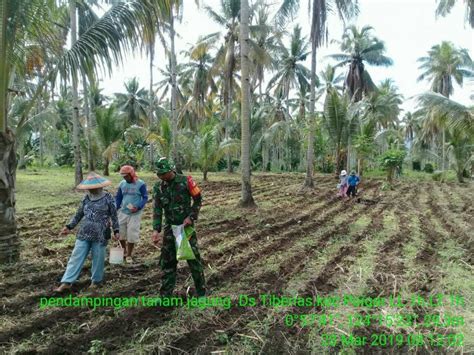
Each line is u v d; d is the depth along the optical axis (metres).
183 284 5.20
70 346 3.63
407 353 3.67
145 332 3.82
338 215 11.23
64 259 6.17
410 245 7.53
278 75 32.31
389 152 22.11
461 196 16.95
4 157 5.69
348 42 31.81
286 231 8.67
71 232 8.05
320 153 30.11
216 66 23.84
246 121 11.59
